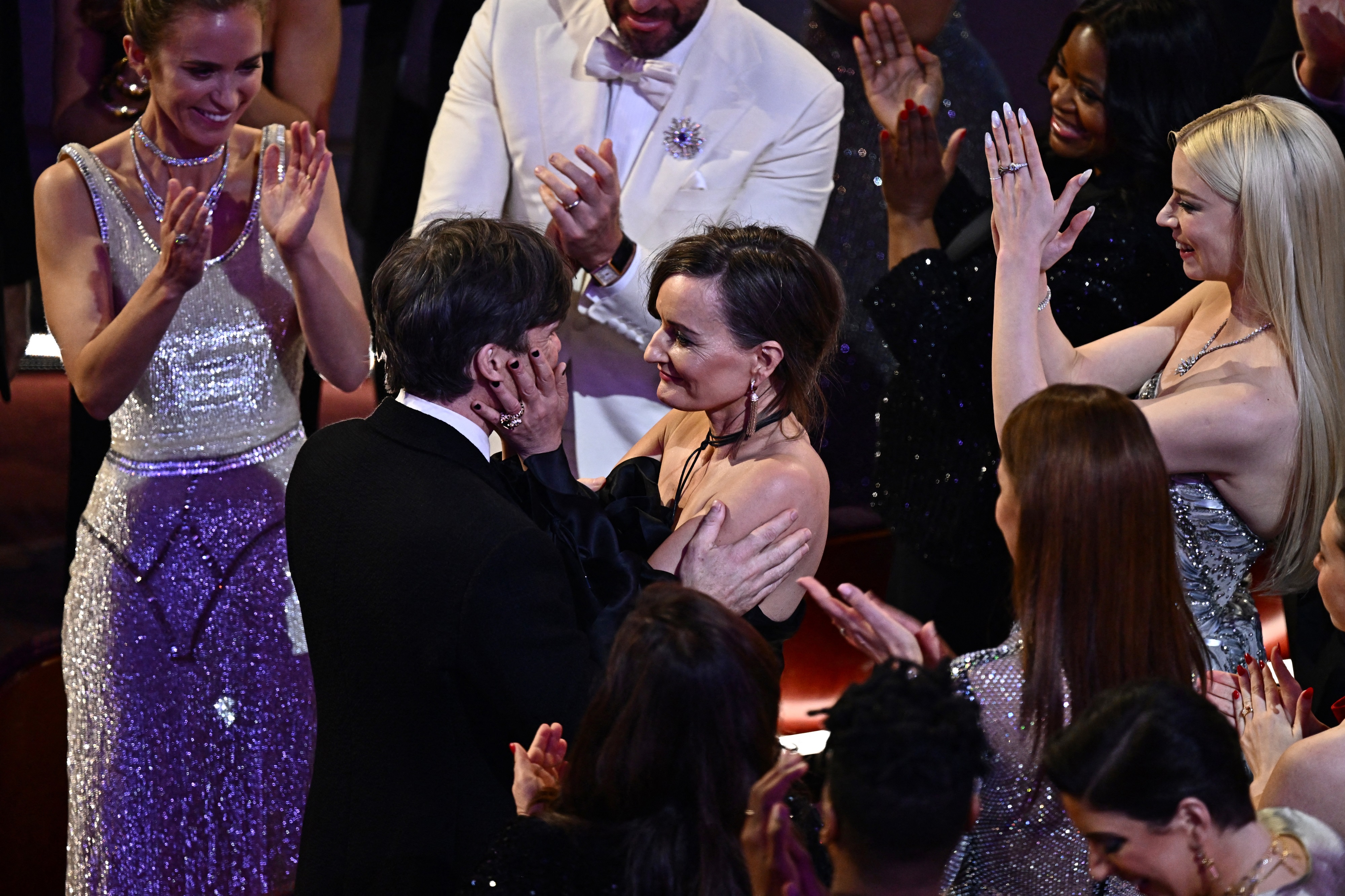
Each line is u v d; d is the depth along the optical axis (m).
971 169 13.80
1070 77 10.78
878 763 4.85
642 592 6.36
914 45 13.47
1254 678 7.98
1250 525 8.67
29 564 13.78
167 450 10.55
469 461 7.03
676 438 9.14
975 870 6.44
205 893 10.80
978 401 11.55
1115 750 5.18
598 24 12.16
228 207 10.56
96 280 10.23
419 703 6.65
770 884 5.05
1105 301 10.53
